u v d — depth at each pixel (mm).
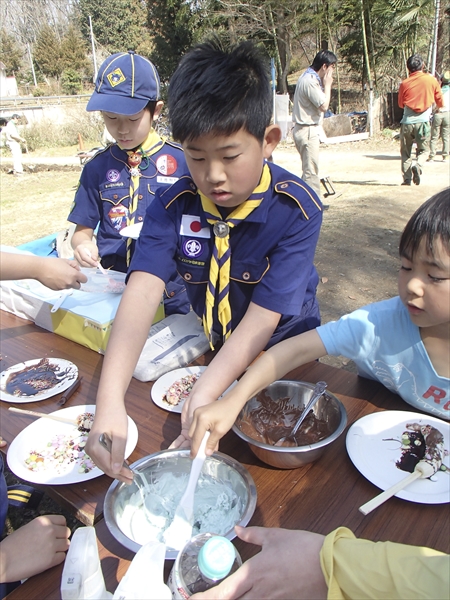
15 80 34312
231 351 1073
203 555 616
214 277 1208
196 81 890
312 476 954
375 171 7531
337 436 956
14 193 8328
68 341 1568
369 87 11203
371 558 602
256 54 951
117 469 854
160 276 1180
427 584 556
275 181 1165
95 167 1930
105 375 992
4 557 804
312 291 1500
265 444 936
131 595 606
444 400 1076
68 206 7164
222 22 14938
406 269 889
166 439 1089
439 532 818
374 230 4883
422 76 5875
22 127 14172
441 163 7438
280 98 10562
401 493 879
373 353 1104
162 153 1909
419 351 1037
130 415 1181
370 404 1161
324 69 4930
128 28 32656
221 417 892
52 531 866
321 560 632
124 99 1696
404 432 1031
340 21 13430
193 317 1575
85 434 1121
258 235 1167
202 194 1151
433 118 7531
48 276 1225
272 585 641
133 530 853
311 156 5160
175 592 642
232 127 888
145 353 1381
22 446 1080
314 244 1199
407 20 11555
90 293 1619
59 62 33156
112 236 1967
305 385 1134
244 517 810
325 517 857
